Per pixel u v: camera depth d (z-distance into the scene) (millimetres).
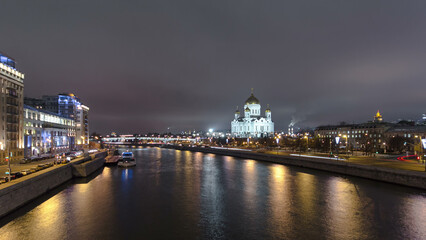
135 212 47625
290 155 119938
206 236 37531
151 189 65500
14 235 37469
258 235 37688
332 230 38875
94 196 58438
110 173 93375
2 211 42531
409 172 60219
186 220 43656
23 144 97688
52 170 63844
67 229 39750
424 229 38625
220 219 43969
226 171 95562
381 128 163375
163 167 110500
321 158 100938
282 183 70125
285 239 36312
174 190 64375
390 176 63844
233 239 36500
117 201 54500
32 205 50469
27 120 105750
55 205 51125
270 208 49094
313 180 72625
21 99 96938
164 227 40750
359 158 98375
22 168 69625
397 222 41094
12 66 95188
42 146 119125
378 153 124750
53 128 132625
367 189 59656
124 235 37812
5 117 86188
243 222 42562
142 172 95688
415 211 45250
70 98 182875
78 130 190000
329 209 47562
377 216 43562
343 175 78188
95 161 97312
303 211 46938
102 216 45469
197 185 70188
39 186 55844
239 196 57906
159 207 50500
